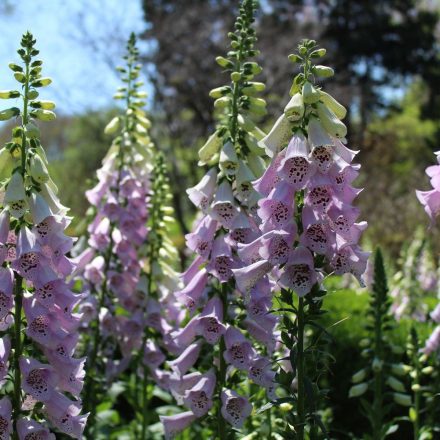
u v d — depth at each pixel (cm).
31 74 78
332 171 71
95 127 561
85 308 123
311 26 623
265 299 86
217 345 92
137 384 138
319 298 83
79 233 143
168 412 143
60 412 76
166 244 127
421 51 750
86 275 124
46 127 655
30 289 79
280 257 72
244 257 77
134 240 124
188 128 561
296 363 75
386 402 135
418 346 114
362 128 677
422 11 759
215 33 560
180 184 507
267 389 88
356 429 143
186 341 91
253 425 105
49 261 76
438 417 123
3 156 76
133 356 130
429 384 122
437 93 766
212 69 548
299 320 74
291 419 75
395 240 423
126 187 125
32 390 75
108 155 127
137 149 127
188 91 550
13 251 77
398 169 596
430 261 235
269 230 74
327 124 72
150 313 122
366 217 468
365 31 718
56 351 78
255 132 90
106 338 126
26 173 77
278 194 71
